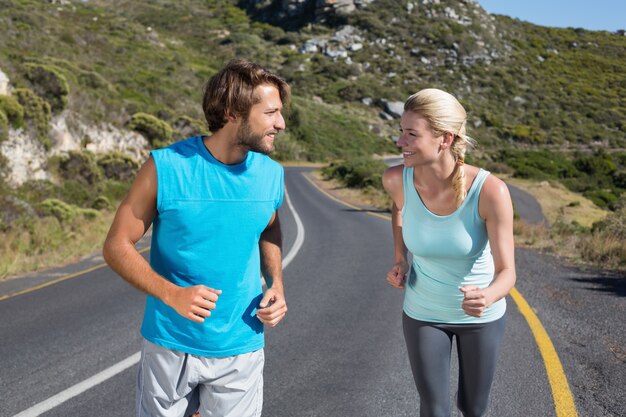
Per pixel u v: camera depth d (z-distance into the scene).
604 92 115.56
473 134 85.75
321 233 15.37
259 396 2.52
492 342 2.86
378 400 4.21
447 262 2.79
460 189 2.62
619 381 4.31
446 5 134.25
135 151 27.97
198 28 134.25
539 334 5.52
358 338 5.80
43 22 57.16
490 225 2.66
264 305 2.38
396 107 97.38
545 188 49.12
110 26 90.38
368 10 132.38
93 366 5.15
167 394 2.37
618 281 7.92
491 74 114.44
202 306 2.12
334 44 122.12
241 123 2.25
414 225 2.80
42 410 4.18
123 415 4.08
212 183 2.28
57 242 13.75
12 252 12.09
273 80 2.31
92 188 22.50
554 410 3.88
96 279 9.78
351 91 100.56
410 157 2.65
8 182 19.34
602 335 5.45
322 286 8.54
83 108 26.70
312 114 84.81
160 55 77.12
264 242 2.63
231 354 2.36
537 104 106.81
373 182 37.22
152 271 2.19
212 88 2.25
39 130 21.66
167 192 2.24
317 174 52.16
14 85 22.11
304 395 4.35
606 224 13.20
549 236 13.06
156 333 2.35
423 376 2.87
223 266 2.32
